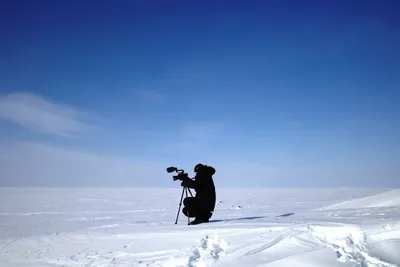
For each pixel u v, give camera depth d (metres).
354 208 10.52
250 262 4.30
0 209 21.02
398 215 7.04
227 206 23.23
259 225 6.09
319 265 4.08
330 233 5.29
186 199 7.88
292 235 5.26
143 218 13.64
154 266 4.52
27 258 5.06
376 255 4.43
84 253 5.20
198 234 5.73
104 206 24.53
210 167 8.27
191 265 4.46
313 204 23.97
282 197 39.28
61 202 29.08
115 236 5.92
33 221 13.14
